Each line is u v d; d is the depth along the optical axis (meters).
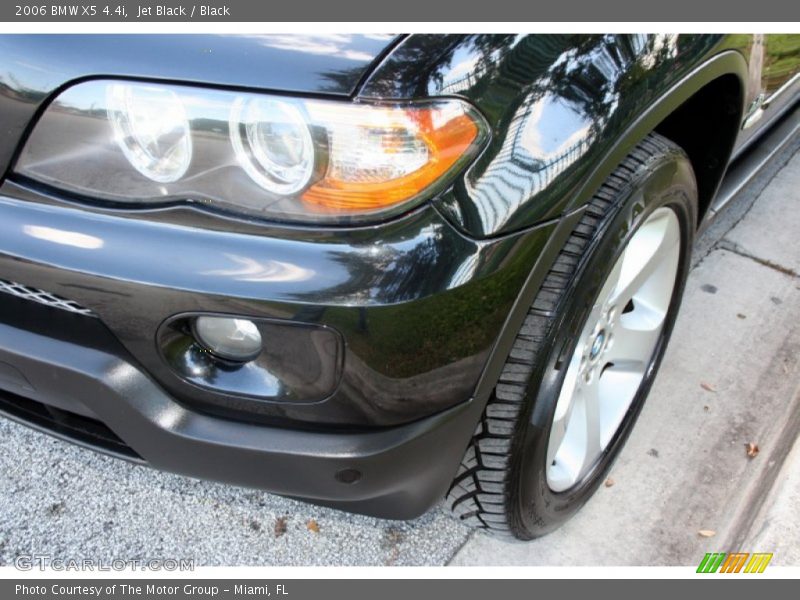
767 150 2.48
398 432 1.25
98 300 1.15
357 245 1.09
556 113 1.18
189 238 1.11
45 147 1.13
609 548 1.81
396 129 1.05
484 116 1.10
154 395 1.24
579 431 1.72
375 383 1.17
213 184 1.10
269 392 1.21
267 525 1.81
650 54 1.31
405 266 1.09
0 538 1.74
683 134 1.90
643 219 1.50
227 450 1.25
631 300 1.89
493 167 1.12
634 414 1.95
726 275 2.68
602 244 1.37
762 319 2.50
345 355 1.14
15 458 1.92
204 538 1.77
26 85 1.10
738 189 2.25
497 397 1.37
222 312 1.12
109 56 1.08
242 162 1.08
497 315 1.21
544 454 1.52
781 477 1.91
